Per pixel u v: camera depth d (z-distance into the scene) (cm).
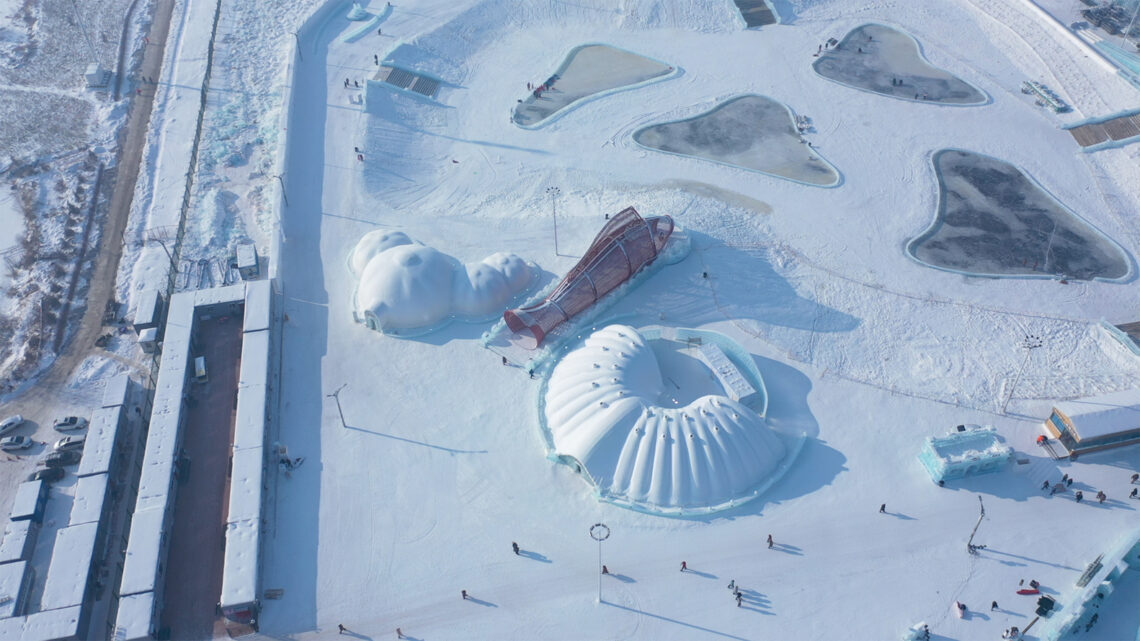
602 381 8731
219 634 7406
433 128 13112
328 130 12700
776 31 15025
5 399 9719
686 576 7731
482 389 9281
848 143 12606
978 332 9844
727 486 8281
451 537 8025
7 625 7375
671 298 10138
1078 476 8469
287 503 8288
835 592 7606
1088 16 14900
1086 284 10450
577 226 11181
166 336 9594
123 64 15025
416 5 15450
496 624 7431
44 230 11875
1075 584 7619
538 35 15112
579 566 7806
